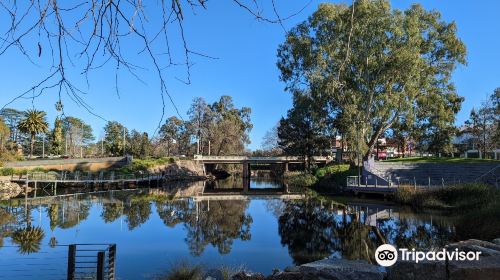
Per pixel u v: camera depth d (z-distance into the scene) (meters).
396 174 38.06
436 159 42.72
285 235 18.39
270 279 6.96
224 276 9.63
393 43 36.16
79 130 78.44
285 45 40.88
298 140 54.16
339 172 45.91
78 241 16.64
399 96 37.56
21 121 58.47
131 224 21.53
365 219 22.56
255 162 67.75
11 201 32.66
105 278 9.41
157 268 12.28
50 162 54.56
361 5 33.16
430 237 16.31
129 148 74.06
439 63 40.31
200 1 1.96
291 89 41.19
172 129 82.00
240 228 20.47
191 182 62.53
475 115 52.44
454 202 24.80
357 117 38.66
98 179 49.25
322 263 6.78
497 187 24.75
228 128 78.38
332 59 36.25
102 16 1.93
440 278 4.43
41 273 10.85
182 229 20.02
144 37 2.03
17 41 1.84
